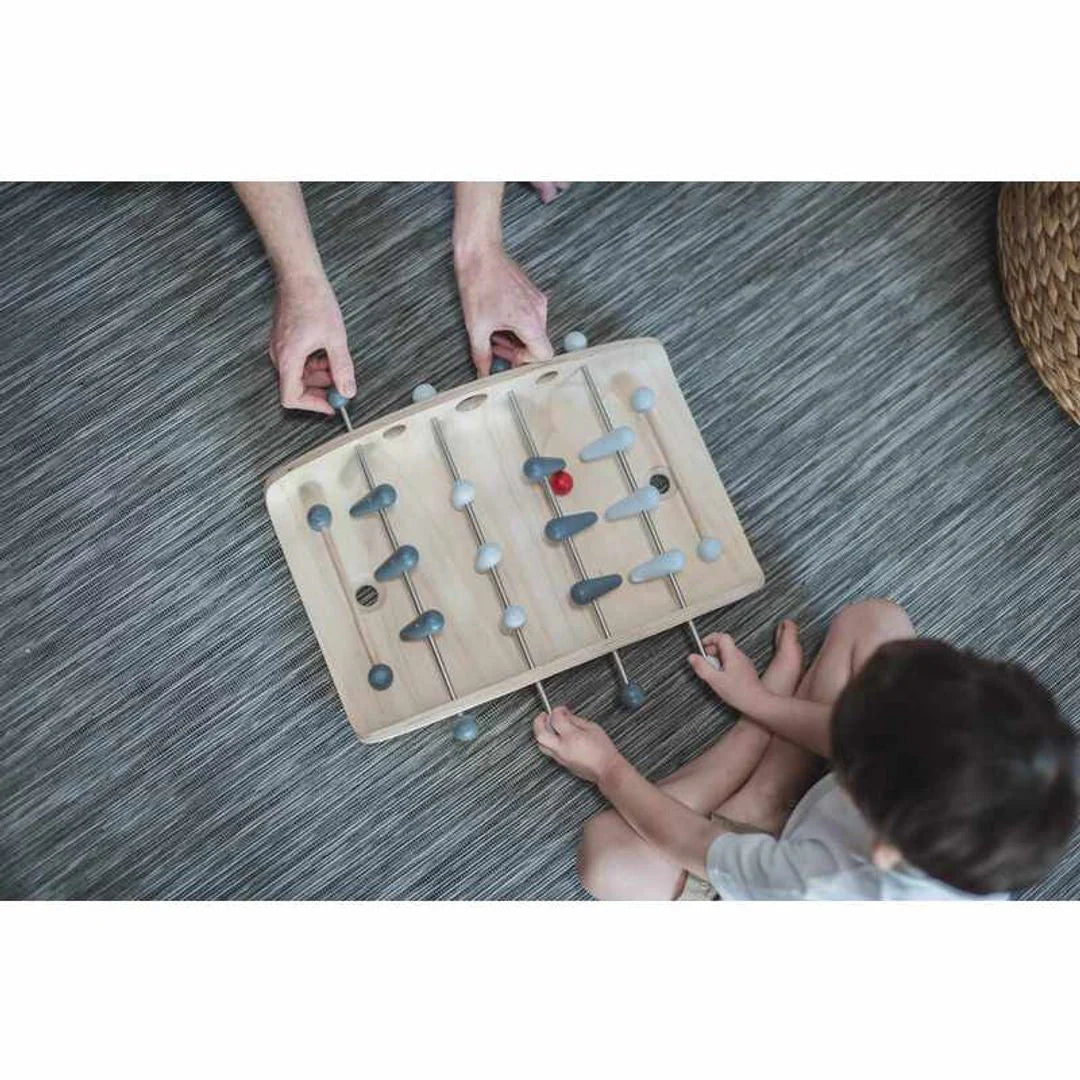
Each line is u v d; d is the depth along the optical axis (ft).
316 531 4.50
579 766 4.51
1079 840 4.73
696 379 5.07
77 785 4.65
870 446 5.06
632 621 4.51
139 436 4.90
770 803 4.49
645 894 4.44
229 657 4.77
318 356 4.84
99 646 4.75
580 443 4.61
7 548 4.79
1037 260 4.66
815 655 4.87
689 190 5.22
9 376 4.91
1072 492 5.06
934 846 3.43
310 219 5.07
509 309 4.78
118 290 4.99
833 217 5.23
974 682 3.49
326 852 4.66
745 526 4.95
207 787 4.68
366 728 4.41
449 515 4.55
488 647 4.48
